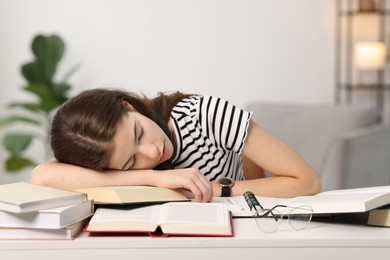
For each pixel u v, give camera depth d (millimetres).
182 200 1233
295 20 4004
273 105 3299
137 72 3992
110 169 1370
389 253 960
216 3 3977
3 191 1091
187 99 1650
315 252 965
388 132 3076
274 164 1528
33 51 3613
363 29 4137
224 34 3988
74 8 3949
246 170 1904
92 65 3982
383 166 3039
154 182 1319
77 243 964
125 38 3977
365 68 3924
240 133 1529
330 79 4043
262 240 964
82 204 1064
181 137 1573
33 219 979
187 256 965
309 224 1091
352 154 2701
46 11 3939
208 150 1585
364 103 3164
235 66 4008
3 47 3947
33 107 3586
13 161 3574
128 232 1021
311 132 3158
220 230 985
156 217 1039
